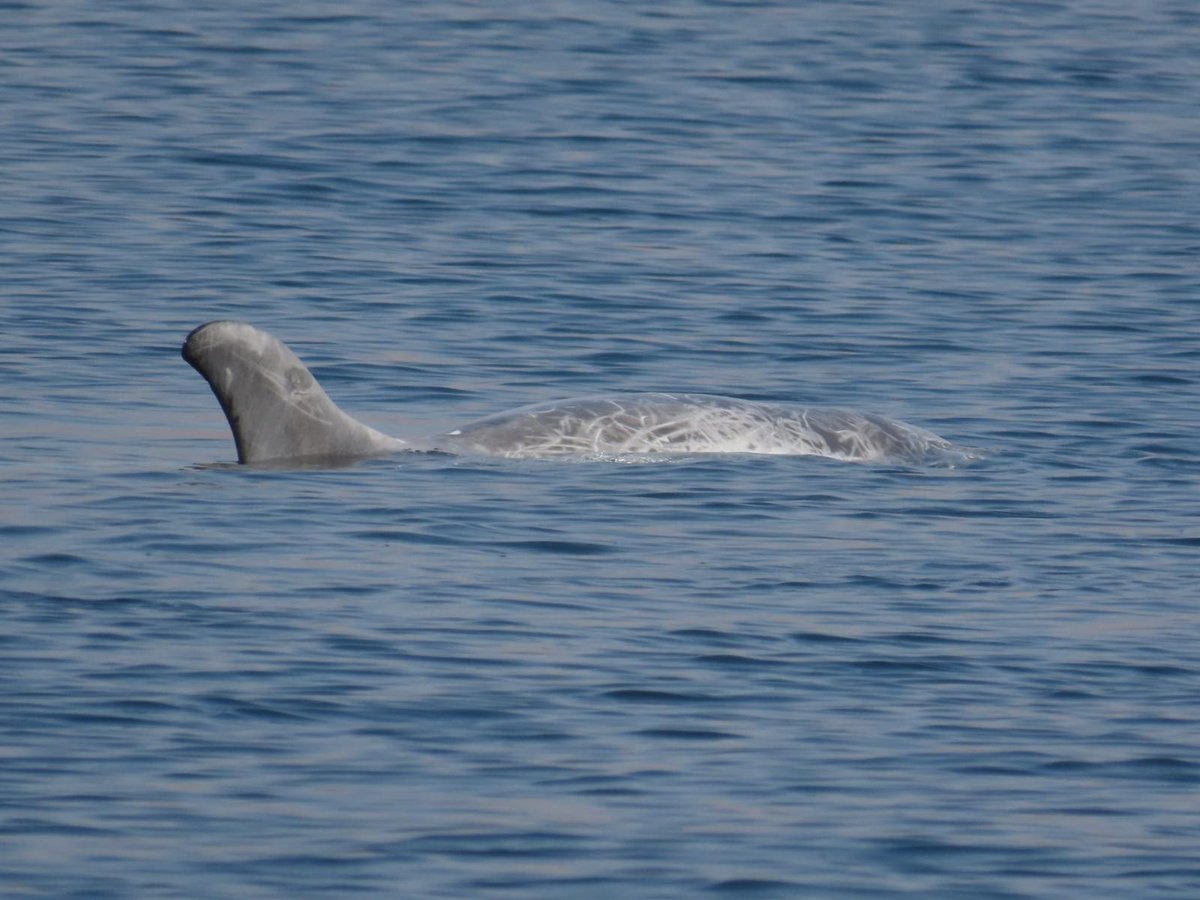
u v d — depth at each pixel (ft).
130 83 424.87
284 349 208.54
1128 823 124.77
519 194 351.25
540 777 129.39
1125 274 316.19
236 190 344.69
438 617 158.61
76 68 436.76
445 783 127.95
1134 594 170.40
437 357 258.37
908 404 244.83
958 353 269.44
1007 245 332.39
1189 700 145.28
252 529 181.47
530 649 152.15
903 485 207.72
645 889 114.21
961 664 151.84
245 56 457.68
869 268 314.96
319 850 117.91
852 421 224.53
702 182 365.61
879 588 170.60
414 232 324.39
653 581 170.40
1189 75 481.87
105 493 192.34
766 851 119.55
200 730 134.41
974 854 119.96
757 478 207.82
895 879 116.47
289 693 141.28
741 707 142.10
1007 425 235.81
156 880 113.39
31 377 239.30
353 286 291.38
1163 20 558.97
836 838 121.70
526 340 268.41
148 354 252.83
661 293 295.28
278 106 409.08
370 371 250.16
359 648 150.82
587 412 219.41
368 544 178.19
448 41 485.56
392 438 214.90
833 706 142.82
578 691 144.05
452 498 195.21
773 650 153.69
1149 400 248.11
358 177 357.41
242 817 122.01
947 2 577.02
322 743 133.28
